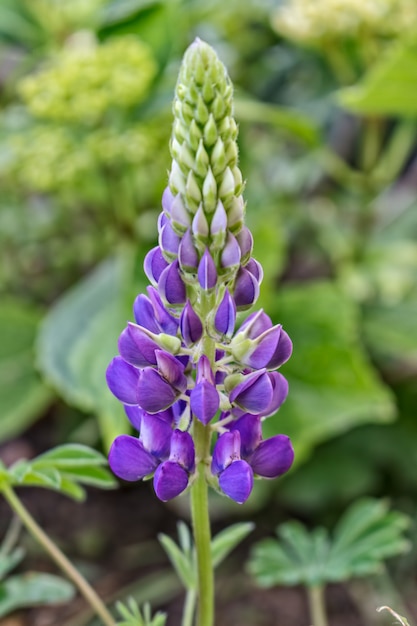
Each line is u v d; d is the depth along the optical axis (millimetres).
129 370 488
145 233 927
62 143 793
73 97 790
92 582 909
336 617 880
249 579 926
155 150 834
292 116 878
